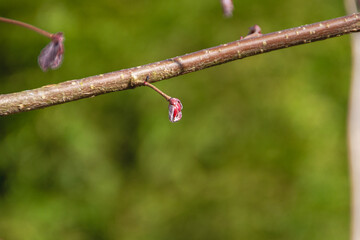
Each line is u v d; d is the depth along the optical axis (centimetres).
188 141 135
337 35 53
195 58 52
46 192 142
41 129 142
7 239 137
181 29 140
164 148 137
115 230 141
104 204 142
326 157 128
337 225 125
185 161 135
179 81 138
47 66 50
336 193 126
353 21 53
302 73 133
